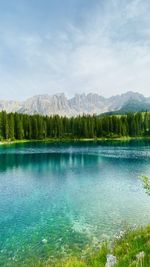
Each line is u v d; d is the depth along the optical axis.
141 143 118.56
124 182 38.31
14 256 15.90
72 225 21.11
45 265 14.14
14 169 52.38
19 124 144.38
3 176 44.91
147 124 166.50
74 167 53.91
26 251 16.56
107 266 8.61
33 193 32.78
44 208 26.27
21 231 20.17
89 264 10.68
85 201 28.50
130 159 64.00
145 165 54.41
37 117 158.88
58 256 15.55
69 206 26.72
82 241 17.77
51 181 40.19
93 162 60.53
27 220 22.73
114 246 12.12
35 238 18.69
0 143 125.19
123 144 113.94
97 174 45.44
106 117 168.12
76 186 36.31
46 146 108.69
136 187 35.00
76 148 97.00
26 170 51.03
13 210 25.80
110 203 27.44
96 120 164.75
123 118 166.75
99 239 17.92
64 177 43.31
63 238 18.45
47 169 51.94
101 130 162.62
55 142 135.88
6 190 34.62
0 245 17.61
